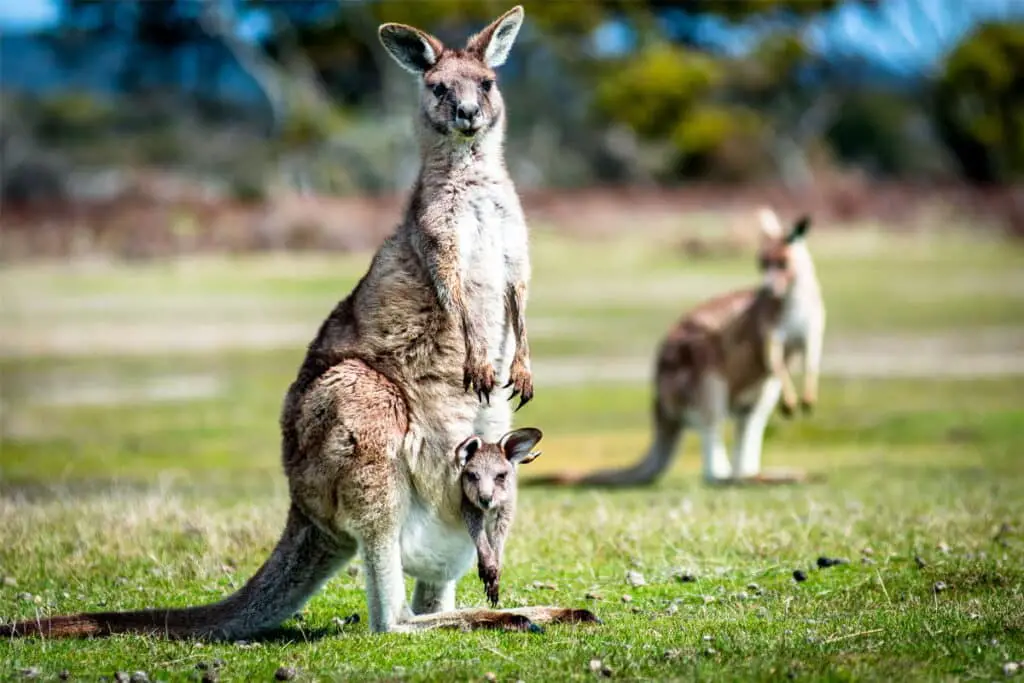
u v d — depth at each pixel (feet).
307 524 74.33
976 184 653.71
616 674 61.46
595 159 635.25
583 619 71.61
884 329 303.48
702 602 79.25
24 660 66.59
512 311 78.84
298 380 76.84
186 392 227.81
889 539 92.99
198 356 266.16
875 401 213.66
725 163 631.15
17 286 360.07
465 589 83.61
